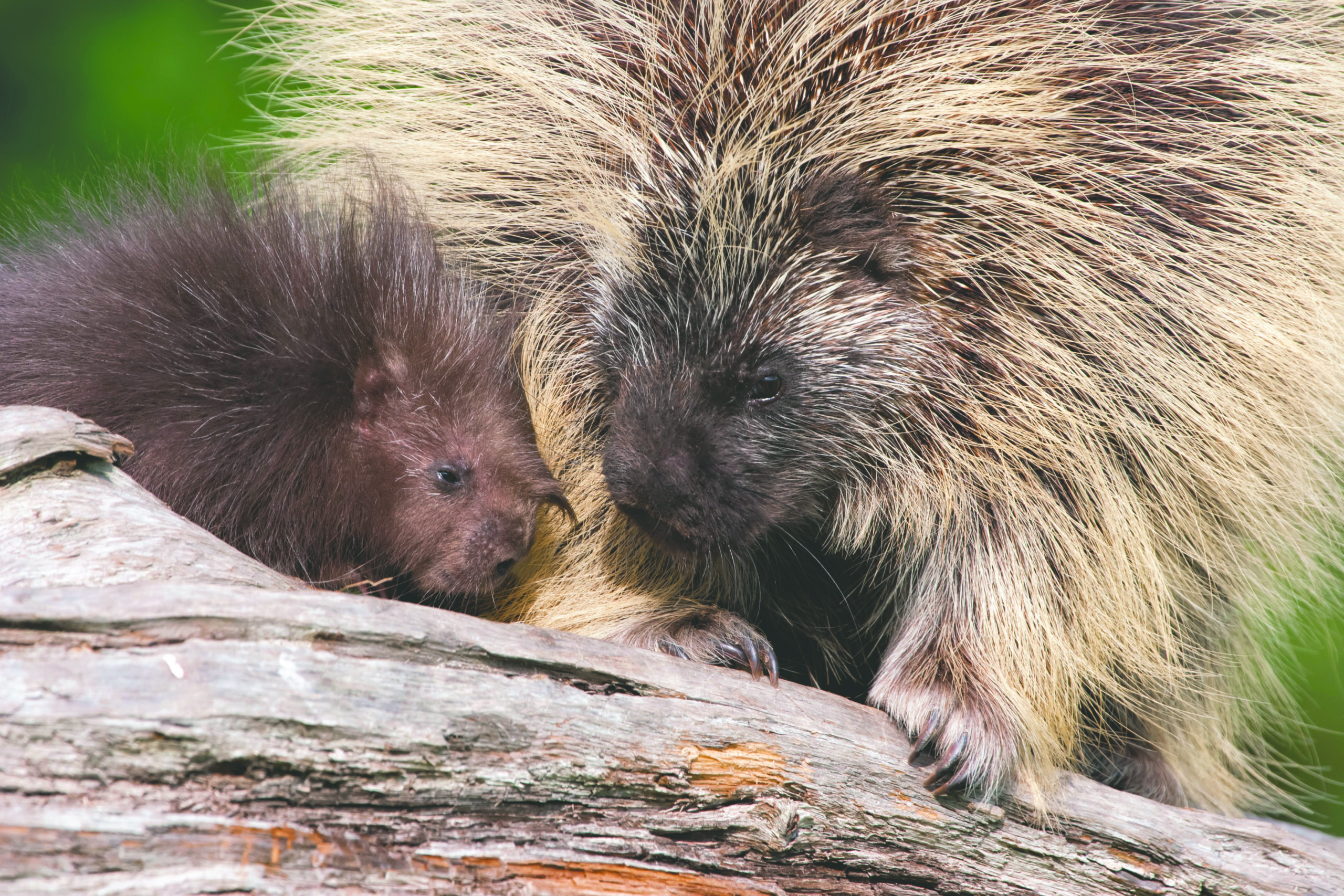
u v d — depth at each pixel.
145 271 2.87
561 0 2.92
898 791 2.82
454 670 2.77
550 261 2.92
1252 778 3.01
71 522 2.78
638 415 2.87
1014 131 2.87
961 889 2.82
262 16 3.02
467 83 2.94
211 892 2.73
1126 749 2.94
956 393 2.87
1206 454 2.88
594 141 2.90
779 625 2.93
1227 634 2.93
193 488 2.85
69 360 2.85
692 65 2.88
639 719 2.79
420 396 2.88
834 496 2.90
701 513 2.87
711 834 2.79
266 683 2.75
